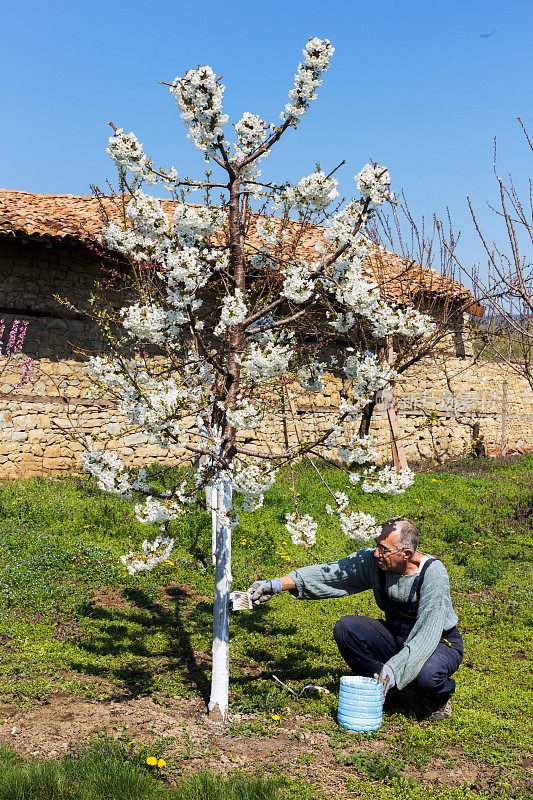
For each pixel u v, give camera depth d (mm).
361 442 4422
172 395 4078
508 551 9961
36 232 11164
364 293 4180
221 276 4969
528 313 8641
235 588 7785
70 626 6305
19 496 10320
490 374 23328
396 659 4672
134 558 4324
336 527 10742
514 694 5324
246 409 4508
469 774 4125
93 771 3750
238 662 5930
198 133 4480
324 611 7395
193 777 3797
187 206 4234
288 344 5297
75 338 12562
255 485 4398
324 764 4160
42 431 12141
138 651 5957
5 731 4293
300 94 4680
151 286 4926
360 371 4383
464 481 15039
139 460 13133
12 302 11875
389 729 4688
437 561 4938
